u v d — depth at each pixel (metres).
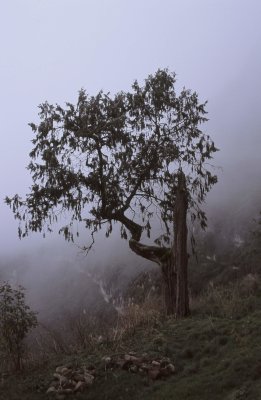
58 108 14.41
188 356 10.19
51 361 10.94
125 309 16.16
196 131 15.67
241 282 16.88
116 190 15.00
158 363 9.55
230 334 10.65
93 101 14.64
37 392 9.25
